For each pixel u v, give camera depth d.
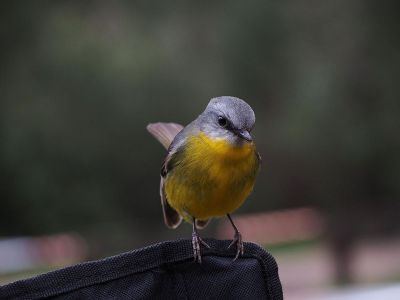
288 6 17.38
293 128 17.30
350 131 16.52
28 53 19.67
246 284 3.21
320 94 16.56
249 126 4.84
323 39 17.14
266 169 24.59
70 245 19.45
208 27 19.06
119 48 19.58
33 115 19.52
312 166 20.94
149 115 19.36
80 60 19.48
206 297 3.18
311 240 27.31
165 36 19.70
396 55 16.22
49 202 19.94
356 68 16.55
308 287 18.62
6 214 20.53
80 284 3.06
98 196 20.14
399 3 16.11
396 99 16.28
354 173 19.78
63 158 19.67
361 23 16.52
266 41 17.19
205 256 3.21
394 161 17.33
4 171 19.72
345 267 20.73
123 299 3.08
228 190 4.79
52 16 19.97
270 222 24.22
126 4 19.61
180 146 4.91
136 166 20.34
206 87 19.03
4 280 16.94
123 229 20.41
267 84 17.39
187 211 4.98
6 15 19.56
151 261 3.13
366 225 22.91
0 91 19.59
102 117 19.47
